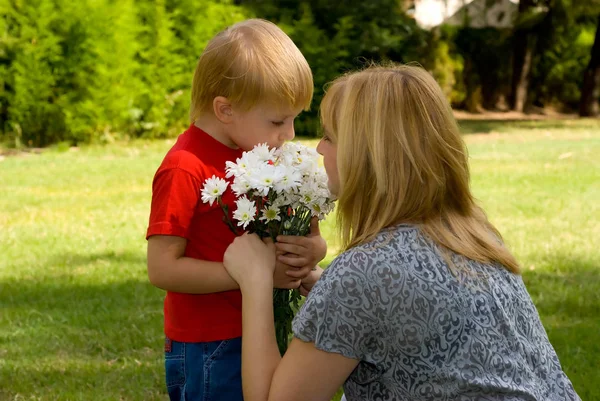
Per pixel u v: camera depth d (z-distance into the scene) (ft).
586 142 47.55
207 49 8.38
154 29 44.70
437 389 6.30
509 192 29.55
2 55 41.39
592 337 14.85
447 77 71.77
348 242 6.95
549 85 78.95
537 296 17.26
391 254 6.39
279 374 6.65
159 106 44.93
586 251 20.90
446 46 71.56
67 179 32.81
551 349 7.04
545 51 78.02
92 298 17.47
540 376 6.64
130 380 13.07
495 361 6.30
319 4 52.21
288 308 8.44
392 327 6.31
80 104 42.47
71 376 13.24
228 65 8.11
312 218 8.18
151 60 44.80
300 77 8.32
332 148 7.38
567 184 31.37
